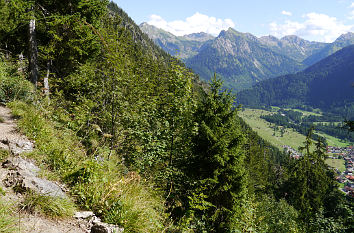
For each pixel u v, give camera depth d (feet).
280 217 58.65
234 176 31.22
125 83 23.58
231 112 34.09
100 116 25.20
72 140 19.39
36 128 17.78
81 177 12.31
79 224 9.51
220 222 29.30
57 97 29.48
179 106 26.04
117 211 10.82
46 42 45.96
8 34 45.50
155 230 11.57
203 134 30.73
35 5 39.19
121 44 24.25
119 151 26.00
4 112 21.67
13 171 10.77
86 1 42.06
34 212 8.64
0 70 29.07
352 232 30.22
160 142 25.26
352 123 29.27
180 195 23.35
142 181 17.34
